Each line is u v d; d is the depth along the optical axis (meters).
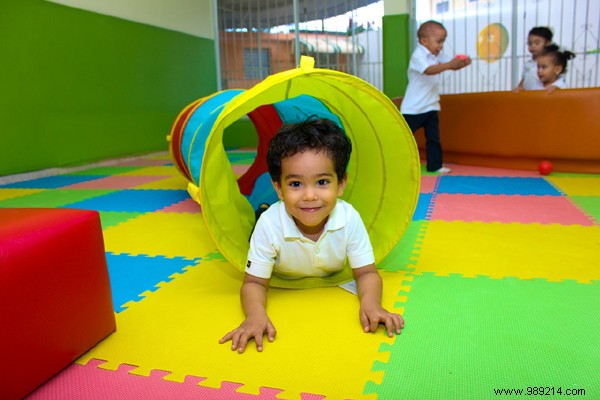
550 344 1.21
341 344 1.24
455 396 1.02
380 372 1.11
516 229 2.22
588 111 3.48
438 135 3.90
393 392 1.04
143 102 5.70
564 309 1.39
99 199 3.32
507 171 3.86
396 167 1.75
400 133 1.65
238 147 6.76
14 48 4.21
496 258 1.85
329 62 6.64
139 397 1.06
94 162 5.07
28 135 4.37
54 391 1.09
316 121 1.47
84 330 1.21
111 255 2.06
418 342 1.24
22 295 1.02
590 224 2.26
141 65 5.64
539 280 1.62
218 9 6.93
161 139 6.04
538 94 3.65
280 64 6.76
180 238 2.28
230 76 7.07
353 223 1.52
